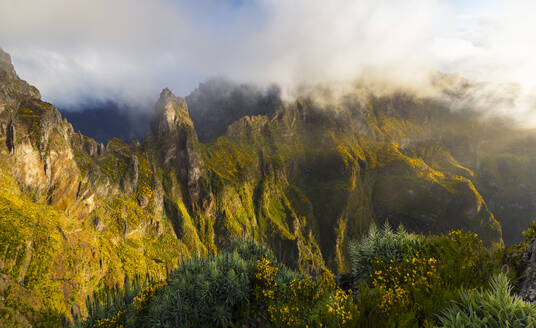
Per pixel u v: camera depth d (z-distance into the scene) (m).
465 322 3.72
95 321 16.95
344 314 5.21
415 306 4.60
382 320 4.68
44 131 139.75
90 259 118.69
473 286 4.89
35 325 80.62
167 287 12.04
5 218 100.75
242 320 9.34
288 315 6.67
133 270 136.88
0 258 86.88
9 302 79.12
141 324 11.60
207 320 9.83
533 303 3.96
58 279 98.94
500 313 3.59
